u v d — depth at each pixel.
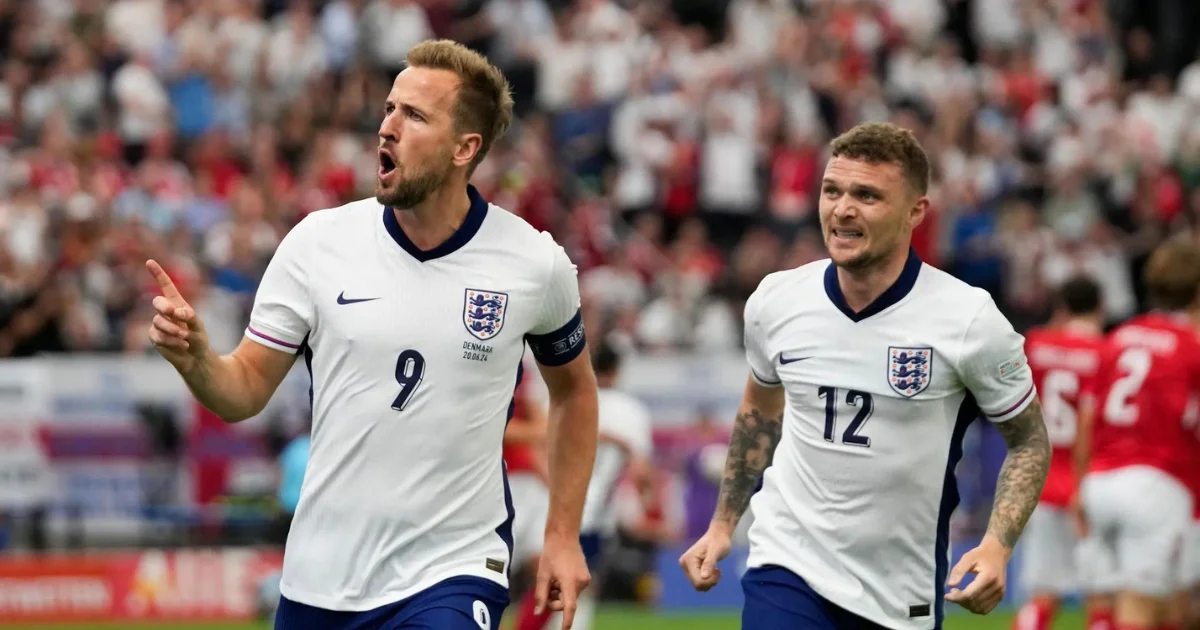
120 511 39.75
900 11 70.75
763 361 17.88
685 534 42.88
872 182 16.48
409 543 15.17
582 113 61.50
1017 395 16.95
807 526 17.00
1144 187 63.56
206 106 57.25
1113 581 27.88
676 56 62.81
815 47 65.00
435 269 15.44
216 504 40.16
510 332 15.56
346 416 15.26
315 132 56.84
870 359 16.80
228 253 48.31
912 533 16.84
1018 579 43.84
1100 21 74.00
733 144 59.75
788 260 54.31
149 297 45.16
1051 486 30.83
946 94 66.31
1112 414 27.67
